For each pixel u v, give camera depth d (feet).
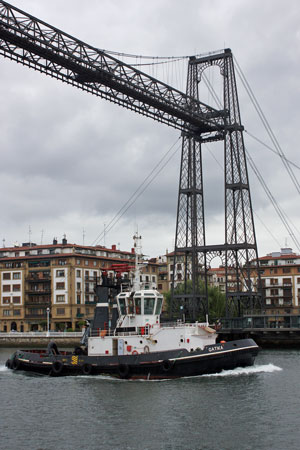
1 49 204.85
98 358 160.66
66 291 398.21
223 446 95.45
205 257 306.96
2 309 419.33
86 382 151.64
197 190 307.58
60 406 125.18
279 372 166.30
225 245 293.23
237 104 305.32
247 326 289.74
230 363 157.28
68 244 414.82
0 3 200.64
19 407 125.80
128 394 133.80
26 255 423.64
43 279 406.21
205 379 150.92
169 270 478.59
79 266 406.00
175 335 156.46
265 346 289.74
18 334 329.72
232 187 297.94
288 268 435.53
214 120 306.96
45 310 403.95
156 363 151.53
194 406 121.19
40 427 108.58
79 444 97.66
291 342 285.84
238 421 109.50
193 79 318.65
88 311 407.23
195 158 307.99
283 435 100.53
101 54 238.48
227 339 295.28
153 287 173.27
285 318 307.58
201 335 159.33
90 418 113.91
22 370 179.52
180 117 282.56
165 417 112.98
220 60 313.12
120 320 167.02
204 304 312.29
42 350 189.16
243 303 297.94
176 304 304.71
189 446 95.66
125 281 176.55
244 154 301.22
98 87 242.37
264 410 117.70
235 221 297.74
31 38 206.59
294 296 431.02
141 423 109.09
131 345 159.33
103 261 426.92
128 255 456.04
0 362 228.43
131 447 95.61
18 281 416.46
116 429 105.60
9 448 96.22
